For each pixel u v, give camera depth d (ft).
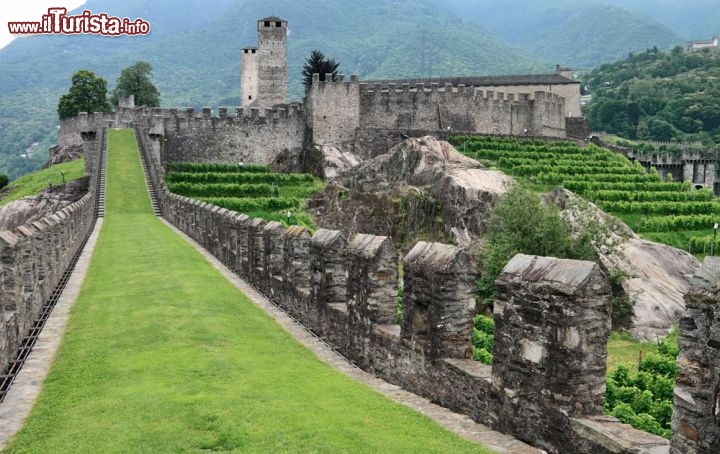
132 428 33.09
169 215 171.83
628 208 265.75
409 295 44.21
